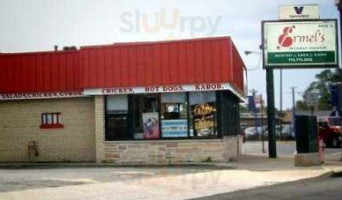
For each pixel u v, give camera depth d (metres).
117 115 24.80
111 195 15.37
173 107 24.28
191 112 24.11
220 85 23.47
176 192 16.25
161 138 24.25
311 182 18.94
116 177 19.02
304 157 23.27
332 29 28.00
